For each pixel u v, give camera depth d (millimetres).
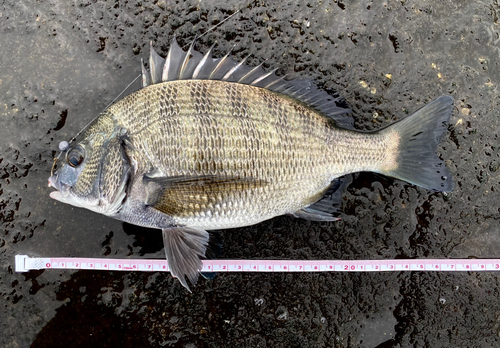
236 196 231
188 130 227
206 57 239
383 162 250
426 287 278
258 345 273
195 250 248
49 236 272
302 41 277
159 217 236
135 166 228
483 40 277
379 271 277
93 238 273
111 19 274
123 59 275
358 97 277
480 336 276
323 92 247
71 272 272
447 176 250
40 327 270
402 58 279
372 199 278
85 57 275
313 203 251
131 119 231
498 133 280
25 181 272
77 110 274
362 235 277
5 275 270
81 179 233
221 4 274
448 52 280
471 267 275
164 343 272
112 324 271
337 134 242
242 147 229
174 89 230
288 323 274
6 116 272
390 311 278
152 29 275
